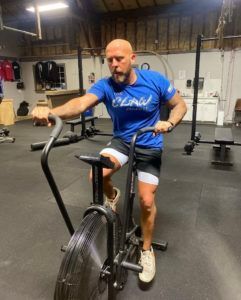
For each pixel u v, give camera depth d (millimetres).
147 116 1624
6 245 2098
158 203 2768
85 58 8906
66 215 1264
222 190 3082
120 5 8102
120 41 1460
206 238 2164
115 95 1589
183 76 7953
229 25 7234
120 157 1668
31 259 1934
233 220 2432
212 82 7711
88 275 1183
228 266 1848
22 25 9438
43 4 6301
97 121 8336
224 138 4145
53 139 1095
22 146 5289
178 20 7914
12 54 9508
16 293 1634
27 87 9953
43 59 9508
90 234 1172
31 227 2352
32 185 3295
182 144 5285
